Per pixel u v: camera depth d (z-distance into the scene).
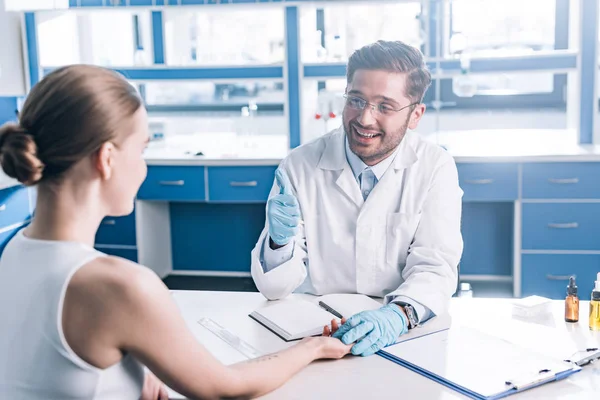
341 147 1.86
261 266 1.67
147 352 0.99
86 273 0.96
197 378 1.04
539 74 4.30
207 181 3.88
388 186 1.82
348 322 1.39
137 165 1.04
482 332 1.44
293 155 1.95
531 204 3.63
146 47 4.61
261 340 1.43
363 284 1.84
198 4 4.09
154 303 0.98
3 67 4.12
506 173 3.62
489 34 4.31
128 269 0.98
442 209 1.81
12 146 0.95
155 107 4.79
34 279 0.98
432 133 4.44
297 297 1.74
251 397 1.15
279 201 1.59
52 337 0.96
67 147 0.96
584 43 3.85
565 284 3.67
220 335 1.47
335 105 4.12
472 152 3.78
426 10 4.27
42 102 0.96
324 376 1.26
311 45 4.25
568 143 4.04
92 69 0.99
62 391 0.98
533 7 4.24
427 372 1.25
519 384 1.18
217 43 4.60
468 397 1.16
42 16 4.27
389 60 1.63
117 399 1.02
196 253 4.42
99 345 0.96
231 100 4.75
